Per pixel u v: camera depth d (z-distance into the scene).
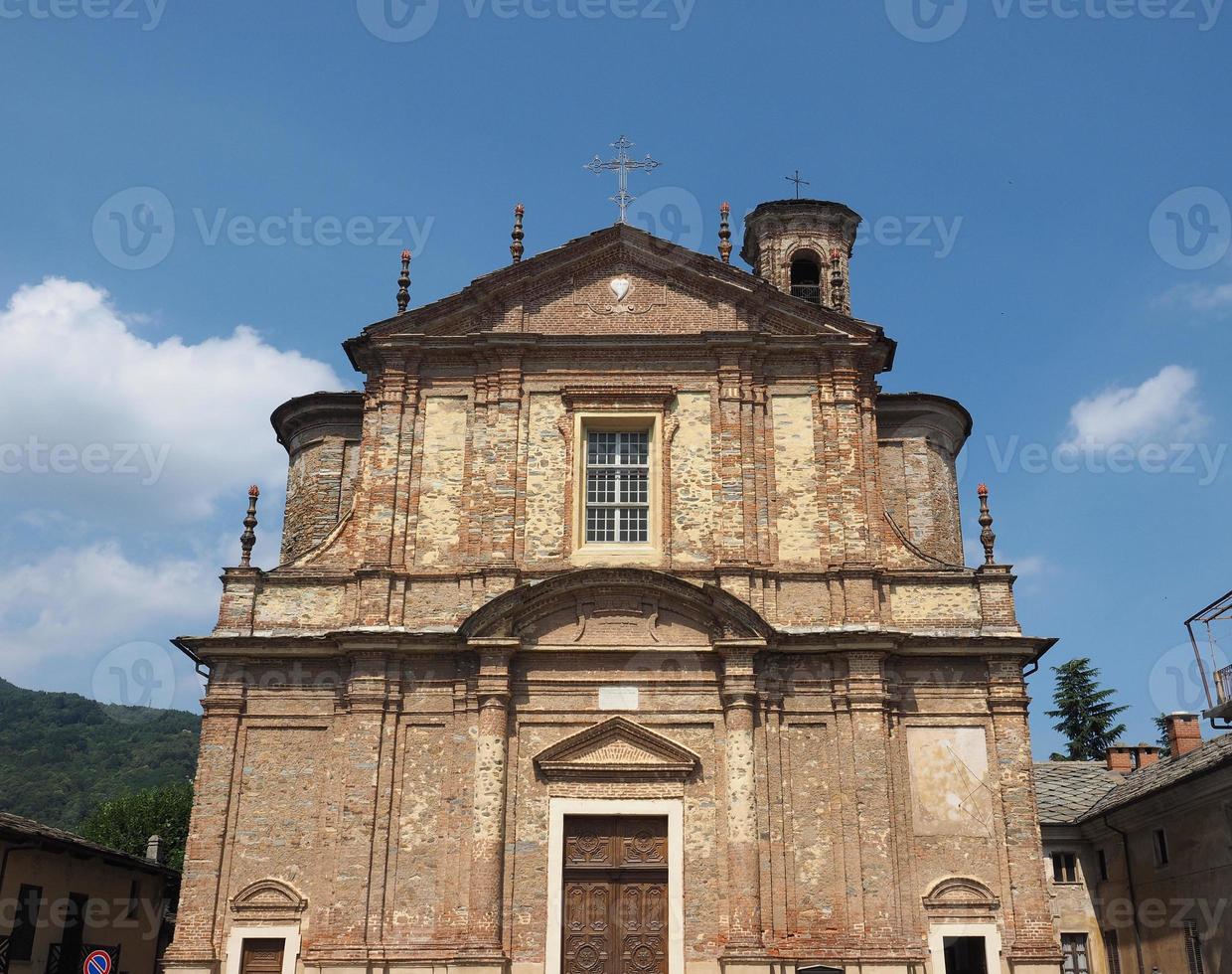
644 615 23.92
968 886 22.28
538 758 22.94
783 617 24.27
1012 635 23.83
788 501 25.27
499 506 24.84
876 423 27.45
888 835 22.30
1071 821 31.58
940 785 23.08
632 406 25.83
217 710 23.44
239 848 22.59
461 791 22.77
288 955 21.81
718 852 22.47
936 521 28.00
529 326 26.50
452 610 24.30
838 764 23.09
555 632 23.81
